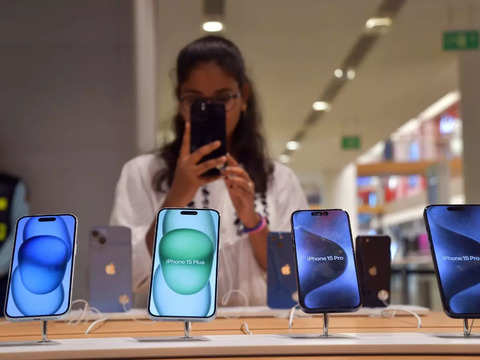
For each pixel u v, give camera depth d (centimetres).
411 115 1112
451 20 667
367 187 1981
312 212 114
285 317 162
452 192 1289
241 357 88
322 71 839
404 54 779
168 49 552
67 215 112
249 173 196
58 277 108
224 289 187
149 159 199
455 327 130
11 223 296
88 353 85
